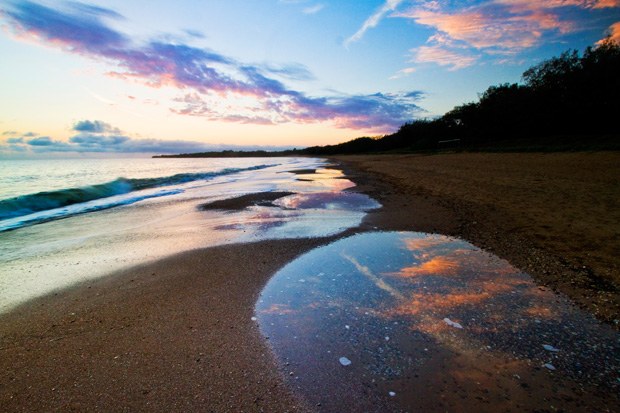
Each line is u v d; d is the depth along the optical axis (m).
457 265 4.75
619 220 6.11
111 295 3.89
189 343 2.86
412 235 6.46
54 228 7.62
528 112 45.38
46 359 2.65
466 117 58.09
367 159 53.94
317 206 9.95
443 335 2.95
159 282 4.27
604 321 3.06
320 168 34.16
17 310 3.55
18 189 14.91
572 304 3.42
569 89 40.56
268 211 9.25
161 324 3.19
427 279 4.27
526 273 4.32
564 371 2.42
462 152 42.00
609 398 2.13
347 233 6.71
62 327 3.16
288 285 4.14
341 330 3.07
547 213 7.18
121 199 12.35
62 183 17.97
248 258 5.20
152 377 2.41
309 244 5.97
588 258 4.52
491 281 4.13
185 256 5.34
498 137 51.16
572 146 27.06
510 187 11.29
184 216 8.78
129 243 6.23
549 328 3.00
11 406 2.15
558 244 5.20
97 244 6.20
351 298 3.76
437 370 2.47
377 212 8.79
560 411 2.03
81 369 2.52
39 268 4.91
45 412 2.09
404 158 44.59
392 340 2.89
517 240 5.66
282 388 2.29
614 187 9.55
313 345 2.83
